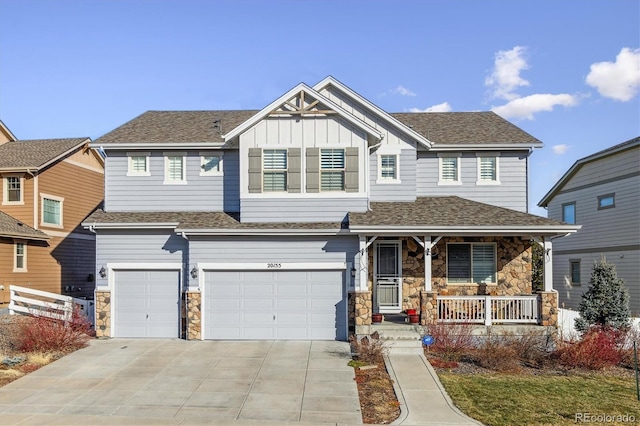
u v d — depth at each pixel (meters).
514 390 12.12
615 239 26.05
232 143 19.44
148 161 20.17
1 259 22.08
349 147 18.39
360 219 17.38
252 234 17.88
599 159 27.44
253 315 18.05
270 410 10.80
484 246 19.52
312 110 18.50
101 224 18.38
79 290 27.67
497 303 17.36
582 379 13.26
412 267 19.38
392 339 15.87
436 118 23.06
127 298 18.67
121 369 13.97
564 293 30.45
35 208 24.17
